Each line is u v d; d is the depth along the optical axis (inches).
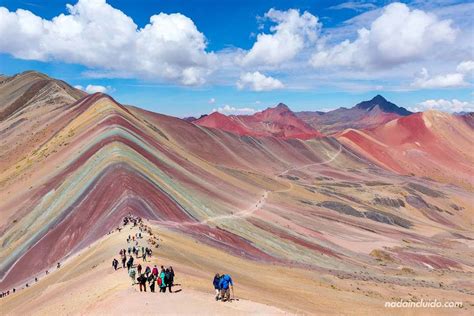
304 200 5044.3
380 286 2294.5
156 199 2650.1
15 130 6082.7
